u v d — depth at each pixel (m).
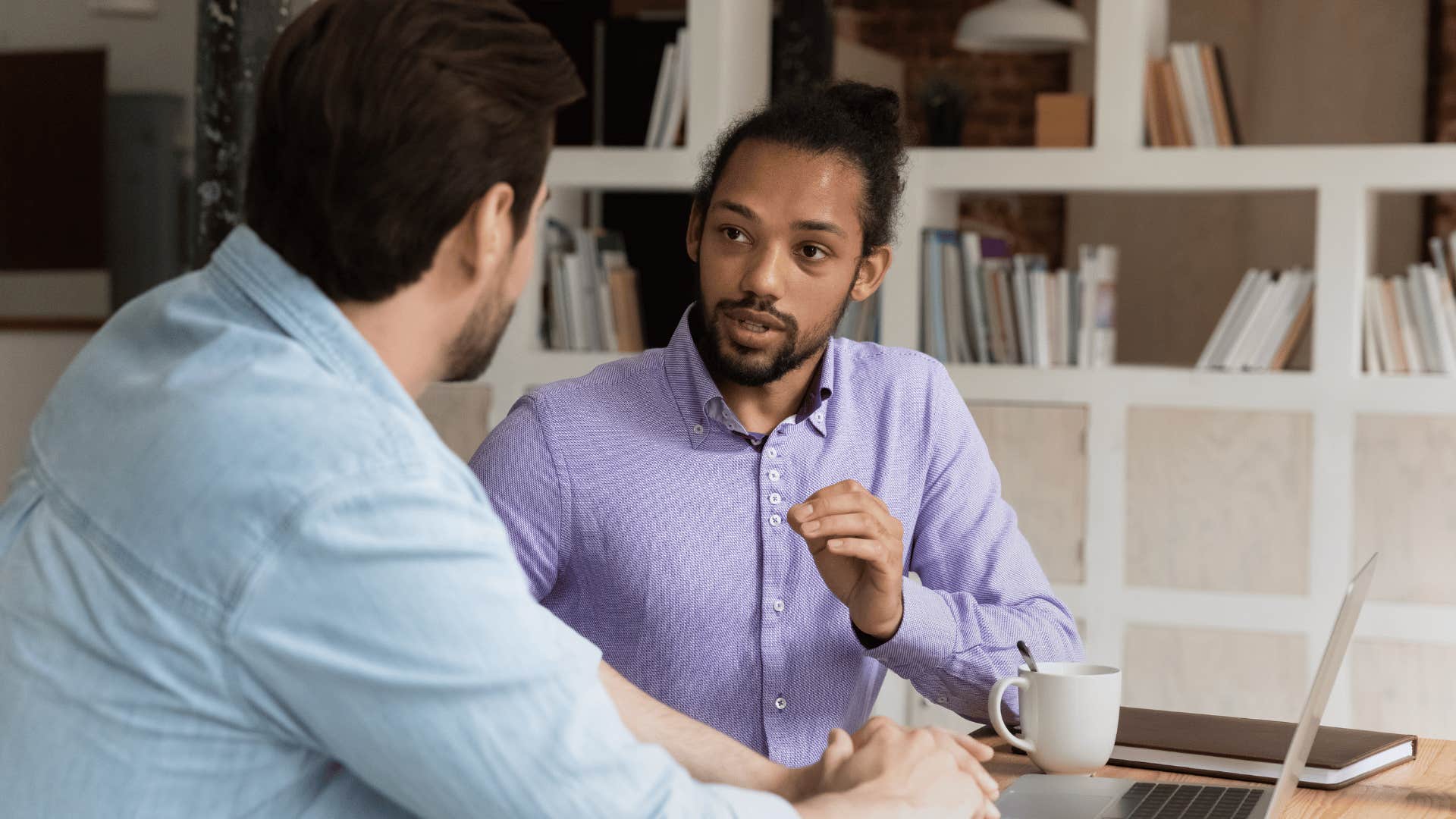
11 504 0.79
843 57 6.05
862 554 1.19
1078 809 1.07
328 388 0.74
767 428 1.41
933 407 1.48
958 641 1.32
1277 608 3.14
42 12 4.56
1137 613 3.23
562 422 1.38
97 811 0.71
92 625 0.72
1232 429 3.17
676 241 3.74
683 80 3.38
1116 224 7.04
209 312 0.78
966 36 5.04
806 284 1.30
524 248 0.83
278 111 0.77
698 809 0.80
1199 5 7.04
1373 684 3.09
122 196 4.57
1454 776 1.25
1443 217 6.12
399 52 0.76
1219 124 3.23
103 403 0.78
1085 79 6.88
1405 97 6.48
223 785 0.73
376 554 0.70
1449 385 3.03
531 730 0.73
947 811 0.92
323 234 0.77
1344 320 3.09
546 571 1.36
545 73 0.80
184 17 4.54
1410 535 3.06
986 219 7.11
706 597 1.35
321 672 0.70
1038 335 3.30
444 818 0.74
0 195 4.60
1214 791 1.12
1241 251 6.89
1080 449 3.27
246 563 0.70
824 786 0.98
